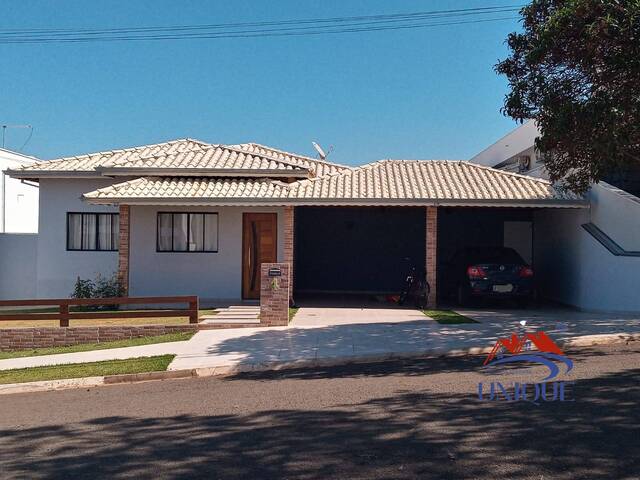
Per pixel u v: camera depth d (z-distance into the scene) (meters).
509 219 21.72
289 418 7.46
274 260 18.73
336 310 17.09
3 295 20.86
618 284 15.53
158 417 7.80
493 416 7.15
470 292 17.09
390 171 19.56
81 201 18.03
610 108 10.45
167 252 18.81
